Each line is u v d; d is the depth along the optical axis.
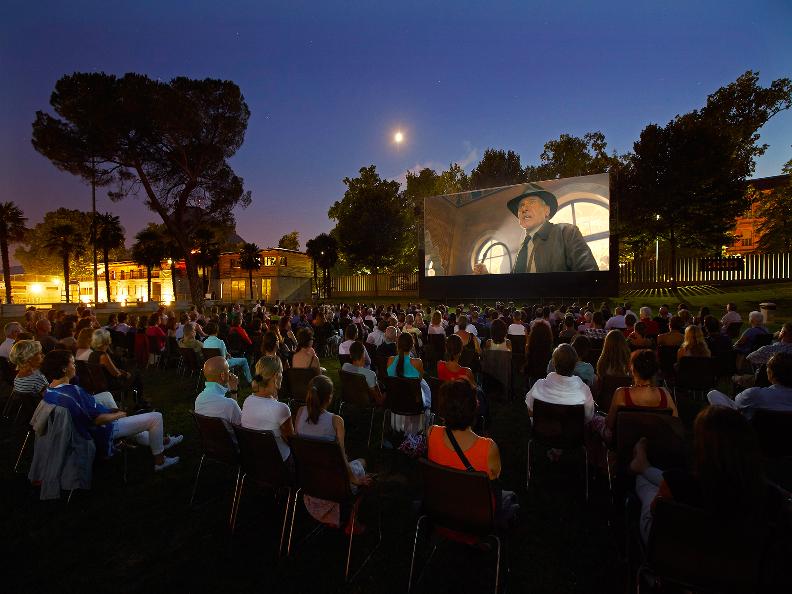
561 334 7.20
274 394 3.33
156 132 21.42
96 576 2.70
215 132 23.41
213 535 3.14
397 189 38.91
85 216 53.47
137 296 45.12
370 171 39.62
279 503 3.59
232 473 4.17
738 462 1.61
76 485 3.48
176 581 2.65
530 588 2.56
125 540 3.08
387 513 3.42
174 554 2.92
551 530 3.13
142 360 9.01
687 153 20.38
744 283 19.38
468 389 2.31
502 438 4.94
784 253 18.77
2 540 3.09
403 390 4.35
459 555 2.87
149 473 4.18
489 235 19.59
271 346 5.16
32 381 4.12
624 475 2.77
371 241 33.66
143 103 19.94
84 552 2.94
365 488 2.81
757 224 33.88
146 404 5.53
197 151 23.25
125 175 22.59
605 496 3.61
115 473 4.18
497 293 19.48
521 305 19.03
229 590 2.57
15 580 2.67
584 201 17.64
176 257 33.97
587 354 4.71
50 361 3.52
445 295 20.69
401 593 2.52
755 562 1.67
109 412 3.69
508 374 6.04
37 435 3.54
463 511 2.21
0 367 5.98
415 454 4.24
